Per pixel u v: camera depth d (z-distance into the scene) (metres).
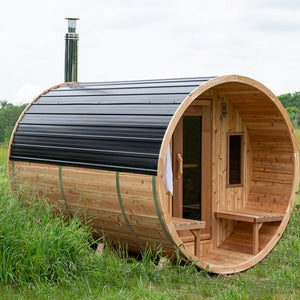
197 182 8.84
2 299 5.86
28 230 6.86
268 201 9.34
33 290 6.19
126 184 7.30
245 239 9.13
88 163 7.89
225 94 9.03
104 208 7.77
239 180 9.49
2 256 6.48
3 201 7.06
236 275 7.94
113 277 6.79
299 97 25.48
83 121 8.35
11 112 19.05
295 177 9.02
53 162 8.53
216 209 9.09
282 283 7.24
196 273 7.44
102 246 8.15
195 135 8.79
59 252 6.75
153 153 6.99
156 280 6.99
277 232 8.84
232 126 9.30
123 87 8.70
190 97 7.26
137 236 7.64
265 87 8.41
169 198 8.37
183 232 8.34
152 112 7.39
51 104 9.51
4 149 16.16
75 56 12.38
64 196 8.40
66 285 6.46
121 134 7.58
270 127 9.13
